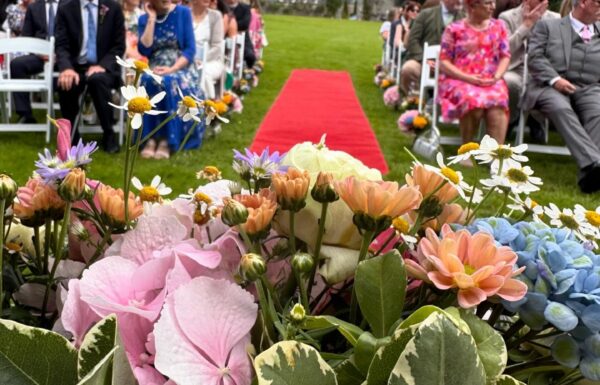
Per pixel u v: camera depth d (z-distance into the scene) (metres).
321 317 0.51
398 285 0.51
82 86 5.56
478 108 5.38
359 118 7.83
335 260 0.60
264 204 0.57
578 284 0.51
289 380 0.44
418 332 0.40
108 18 5.59
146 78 5.15
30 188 0.64
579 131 5.01
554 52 5.40
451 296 0.56
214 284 0.51
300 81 11.42
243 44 9.04
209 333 0.49
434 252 0.53
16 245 0.70
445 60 5.60
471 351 0.40
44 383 0.43
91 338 0.43
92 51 5.56
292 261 0.55
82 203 0.69
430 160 5.43
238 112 7.73
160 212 0.73
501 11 6.83
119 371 0.46
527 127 6.93
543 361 0.58
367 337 0.47
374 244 0.76
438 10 7.70
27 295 0.65
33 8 6.90
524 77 5.83
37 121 6.70
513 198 0.76
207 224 0.73
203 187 0.83
